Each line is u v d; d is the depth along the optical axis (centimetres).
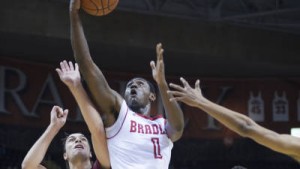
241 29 1867
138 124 528
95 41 1709
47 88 1792
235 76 2030
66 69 540
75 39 529
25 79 1762
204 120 1942
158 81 537
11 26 1608
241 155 2039
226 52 1841
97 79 525
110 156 523
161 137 531
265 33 1895
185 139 1973
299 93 1980
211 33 1833
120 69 1962
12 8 1616
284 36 1917
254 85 2003
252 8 1900
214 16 1825
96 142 529
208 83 2016
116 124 523
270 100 1989
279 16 1927
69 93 1816
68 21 1672
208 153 2016
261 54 1883
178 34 1798
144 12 1766
